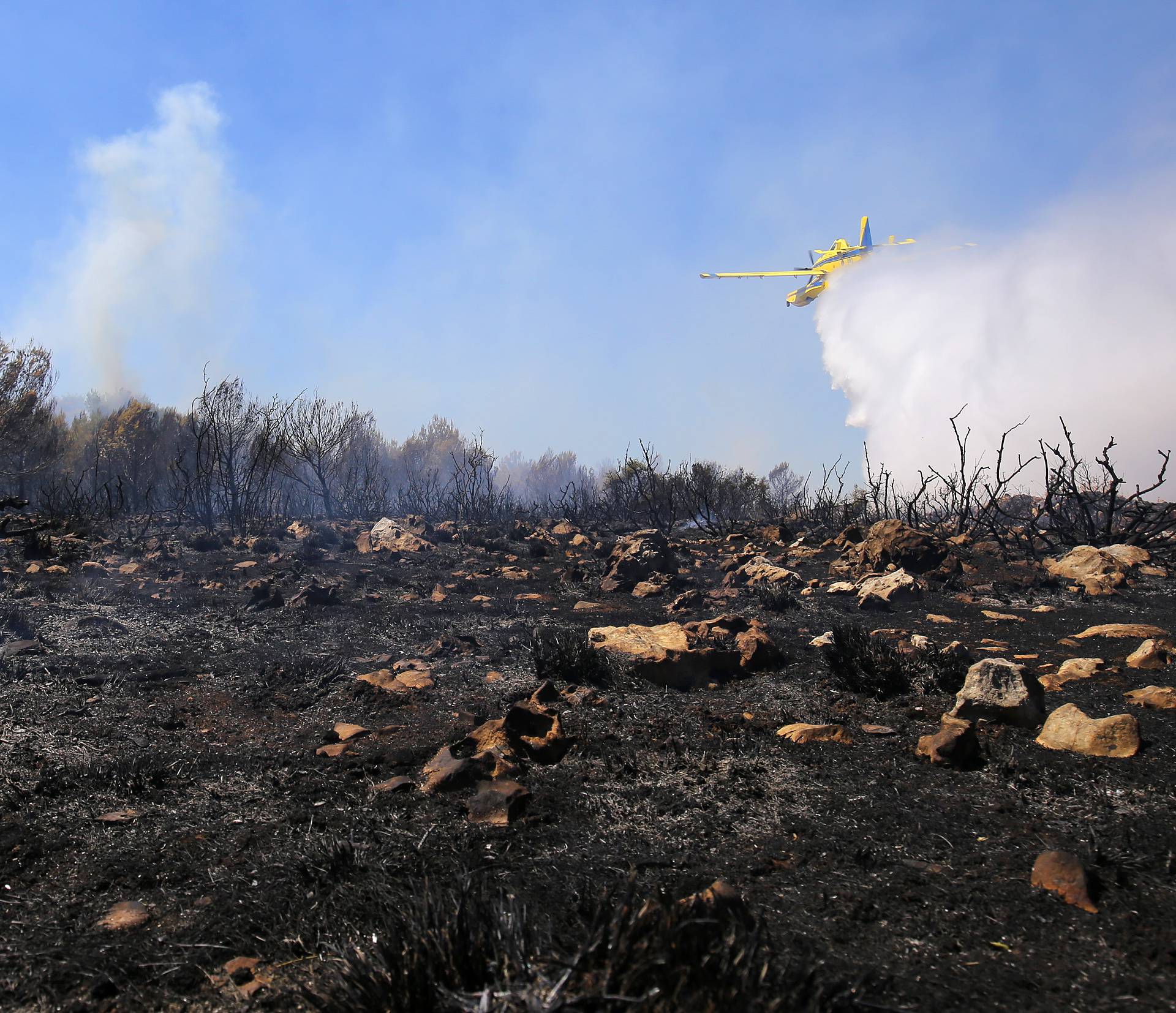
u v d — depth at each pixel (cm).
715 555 1399
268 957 276
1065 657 703
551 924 263
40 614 784
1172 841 347
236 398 1677
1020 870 325
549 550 1402
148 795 411
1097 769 427
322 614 859
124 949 282
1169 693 543
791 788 417
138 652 687
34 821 379
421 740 486
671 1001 198
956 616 897
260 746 488
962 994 246
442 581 1077
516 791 391
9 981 267
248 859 344
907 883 316
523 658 689
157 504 2038
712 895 258
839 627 788
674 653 633
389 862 335
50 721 512
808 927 284
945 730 454
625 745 484
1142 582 1085
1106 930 283
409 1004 209
